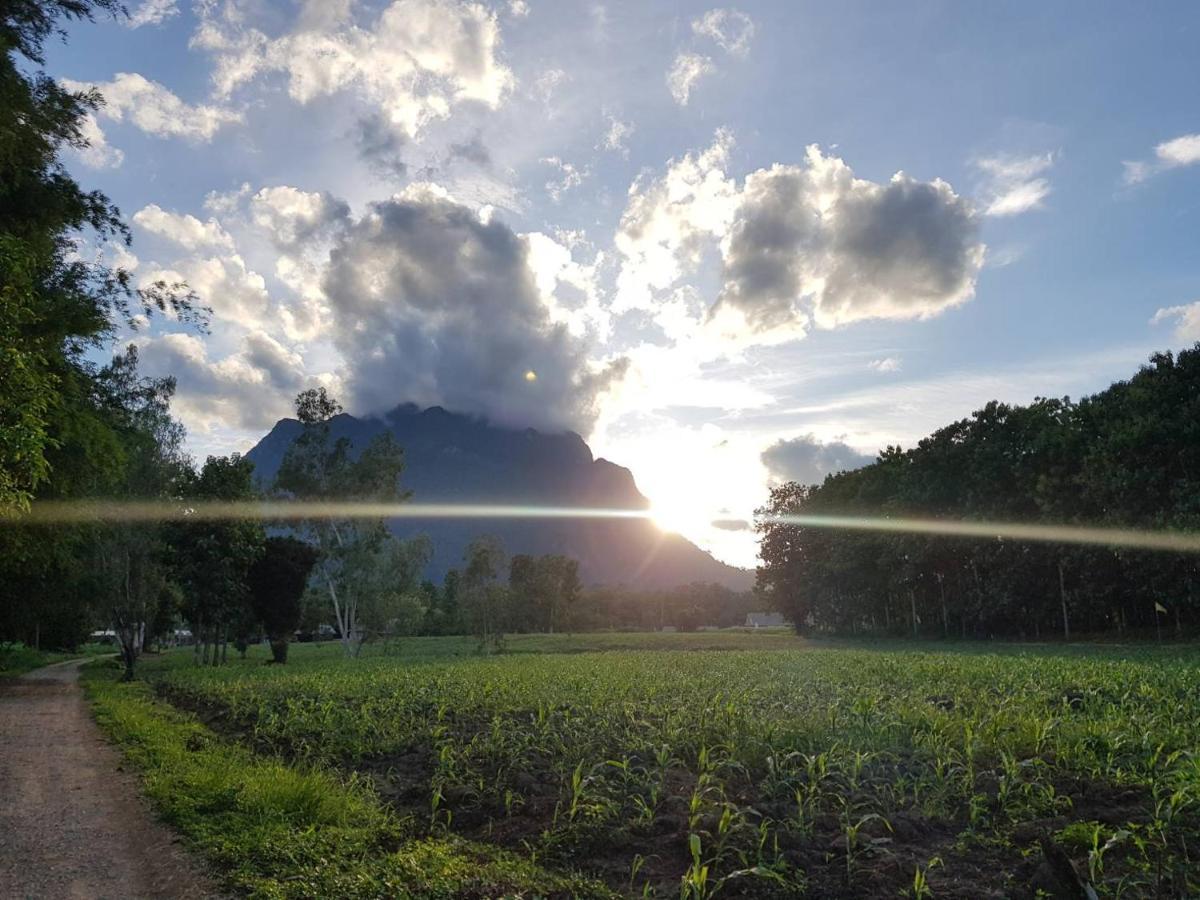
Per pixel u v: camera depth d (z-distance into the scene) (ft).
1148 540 145.38
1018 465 189.98
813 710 50.21
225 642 201.46
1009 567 193.16
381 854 26.86
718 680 79.97
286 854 26.53
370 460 202.18
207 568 167.02
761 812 29.30
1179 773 29.94
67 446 74.28
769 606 367.25
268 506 185.78
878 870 23.56
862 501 265.34
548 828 28.78
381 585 206.80
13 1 55.93
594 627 489.67
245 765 42.65
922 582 245.04
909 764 34.73
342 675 104.17
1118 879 22.41
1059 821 27.32
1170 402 148.97
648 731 45.73
